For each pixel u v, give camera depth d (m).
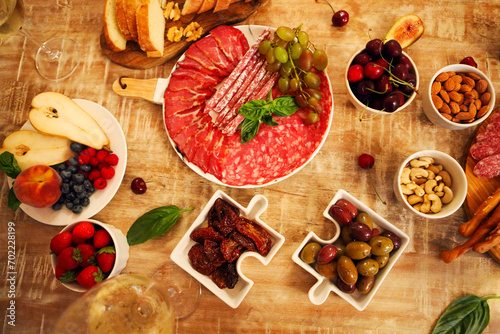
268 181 1.26
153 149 1.38
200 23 1.38
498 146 1.22
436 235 1.29
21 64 1.46
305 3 1.44
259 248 1.18
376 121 1.36
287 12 1.44
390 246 1.12
